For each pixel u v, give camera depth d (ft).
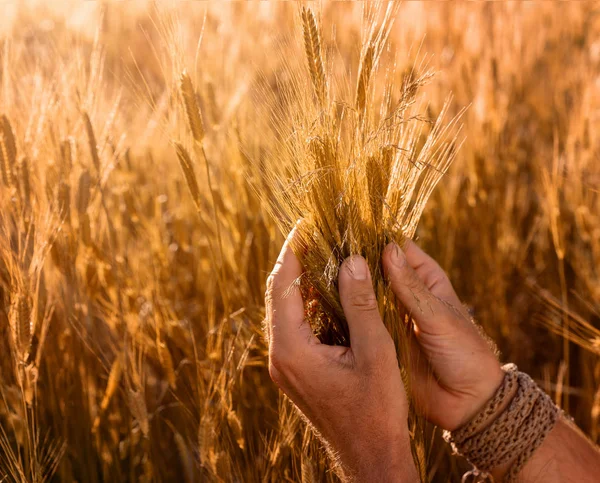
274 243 2.65
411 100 1.85
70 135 2.50
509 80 4.69
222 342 2.49
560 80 5.09
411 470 1.80
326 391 1.80
